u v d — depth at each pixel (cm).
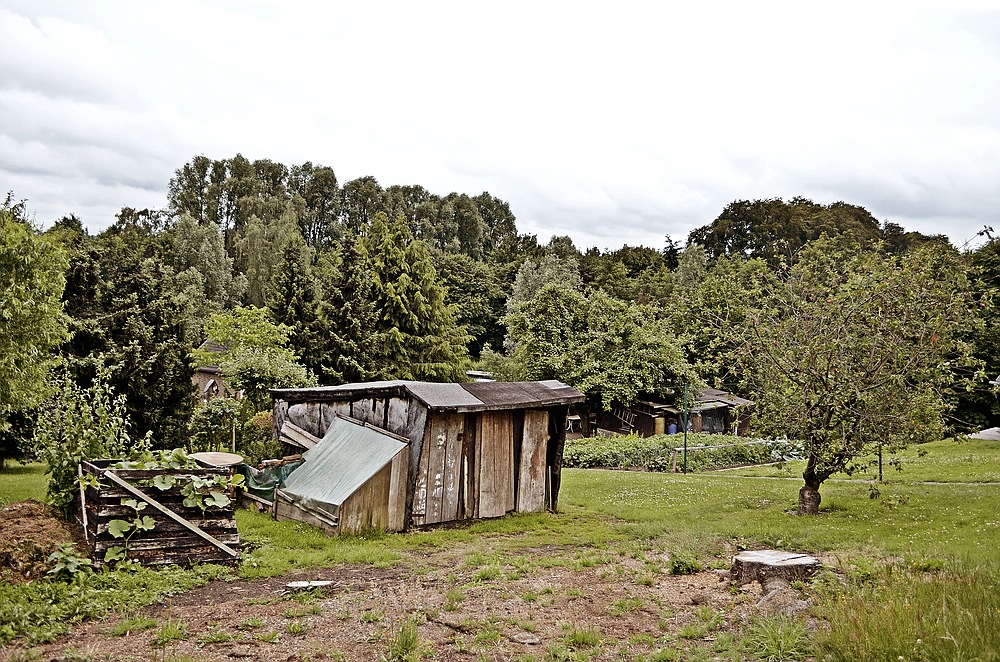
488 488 1477
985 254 3412
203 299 5262
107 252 2673
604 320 3847
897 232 7519
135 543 959
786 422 1438
